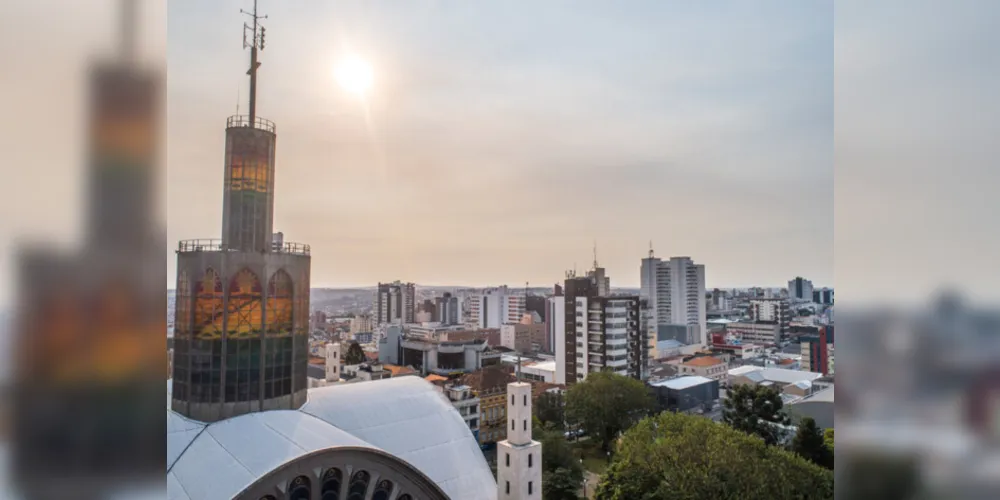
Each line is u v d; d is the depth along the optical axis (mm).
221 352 20953
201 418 20500
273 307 22531
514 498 18359
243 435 18734
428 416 25953
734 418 40250
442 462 23719
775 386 51875
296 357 23500
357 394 26125
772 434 38438
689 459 25562
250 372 21594
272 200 23391
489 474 24422
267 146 23188
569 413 44188
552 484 32812
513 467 18484
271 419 20484
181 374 20984
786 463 25578
